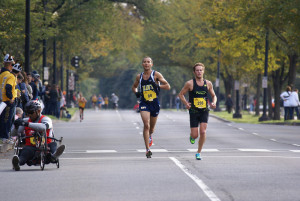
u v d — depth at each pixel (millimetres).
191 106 34375
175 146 46281
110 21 113812
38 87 64375
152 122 35312
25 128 28766
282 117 125188
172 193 22359
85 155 38875
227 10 93750
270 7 81250
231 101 148875
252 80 133750
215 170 29438
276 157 36625
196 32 147250
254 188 23562
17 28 69000
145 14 121938
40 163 29094
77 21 105062
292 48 91500
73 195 22047
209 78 167250
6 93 39281
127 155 38656
